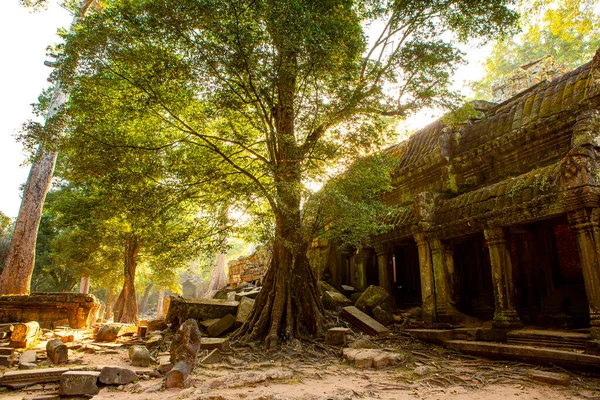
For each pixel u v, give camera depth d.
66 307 15.60
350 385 6.69
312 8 9.53
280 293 11.48
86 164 10.70
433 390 6.33
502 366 8.07
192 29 9.38
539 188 9.30
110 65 10.62
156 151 11.31
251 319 11.87
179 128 11.37
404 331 11.76
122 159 10.86
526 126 11.55
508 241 10.34
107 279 27.38
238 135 11.44
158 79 10.10
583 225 8.03
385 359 8.34
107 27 9.76
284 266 11.88
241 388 6.48
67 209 21.31
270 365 8.59
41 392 6.48
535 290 11.24
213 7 8.81
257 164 12.80
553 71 17.48
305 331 11.53
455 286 12.68
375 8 12.19
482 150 12.82
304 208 12.09
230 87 10.49
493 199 10.66
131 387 6.49
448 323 11.53
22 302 15.40
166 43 9.83
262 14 9.11
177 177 11.27
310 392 6.13
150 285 49.81
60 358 8.62
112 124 11.08
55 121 10.69
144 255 24.80
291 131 12.66
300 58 9.67
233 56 9.47
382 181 12.84
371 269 17.11
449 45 11.80
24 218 18.94
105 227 21.00
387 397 5.89
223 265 35.53
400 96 12.88
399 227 13.98
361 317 12.64
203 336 12.31
